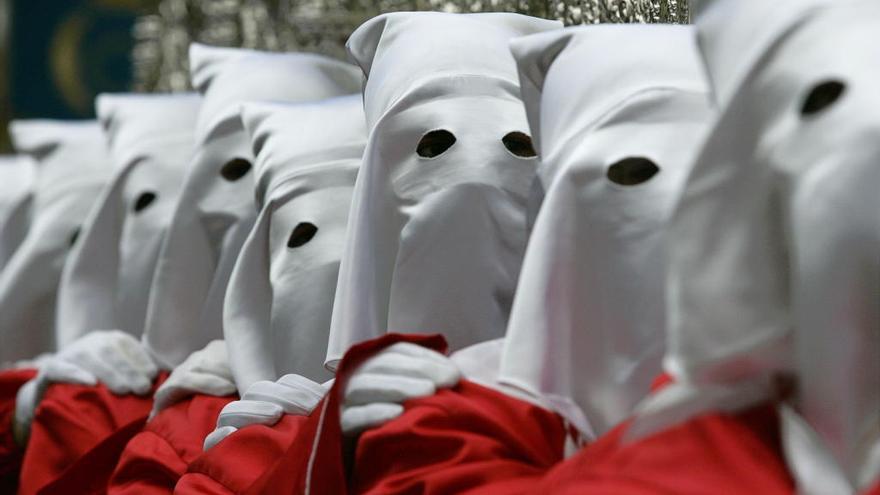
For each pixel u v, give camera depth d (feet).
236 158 27.73
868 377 13.41
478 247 20.56
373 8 33.40
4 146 84.28
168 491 22.86
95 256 31.53
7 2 84.64
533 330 17.29
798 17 14.05
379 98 22.34
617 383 17.08
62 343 31.09
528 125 21.09
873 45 13.62
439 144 21.13
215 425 23.84
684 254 13.71
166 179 30.91
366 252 21.11
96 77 85.92
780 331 13.52
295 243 24.08
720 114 13.84
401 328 20.67
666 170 17.15
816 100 13.74
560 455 17.12
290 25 37.35
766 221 13.61
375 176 21.38
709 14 15.31
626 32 18.61
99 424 27.35
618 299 17.08
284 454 18.63
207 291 27.91
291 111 26.05
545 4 24.79
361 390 18.12
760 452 13.32
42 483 27.07
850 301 13.16
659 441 13.66
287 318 23.57
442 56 21.79
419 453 17.07
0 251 39.37
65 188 36.42
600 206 17.29
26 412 29.35
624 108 17.61
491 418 17.06
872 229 13.07
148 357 28.14
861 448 13.48
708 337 13.56
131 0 85.66
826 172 13.21
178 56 44.57
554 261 17.43
